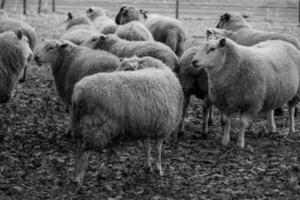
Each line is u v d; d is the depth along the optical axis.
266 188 8.48
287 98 11.62
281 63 11.44
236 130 12.30
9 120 12.20
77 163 8.17
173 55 11.61
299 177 9.00
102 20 18.45
